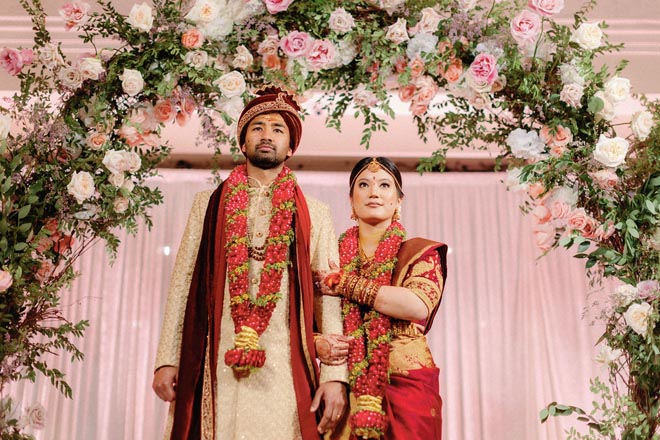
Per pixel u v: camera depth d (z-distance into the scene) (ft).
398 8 10.35
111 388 17.70
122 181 9.88
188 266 8.89
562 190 10.07
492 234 18.85
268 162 9.16
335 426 8.51
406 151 19.30
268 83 10.30
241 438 7.98
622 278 9.84
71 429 17.33
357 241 10.45
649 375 9.32
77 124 9.86
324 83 10.59
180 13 10.19
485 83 10.03
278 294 8.47
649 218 9.67
